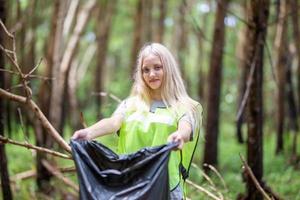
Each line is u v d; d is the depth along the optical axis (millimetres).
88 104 18703
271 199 4668
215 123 7750
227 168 8117
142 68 3332
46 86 8109
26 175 7023
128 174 2896
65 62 8672
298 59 9289
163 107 3283
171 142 2947
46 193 6516
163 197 2863
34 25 9641
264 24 5125
